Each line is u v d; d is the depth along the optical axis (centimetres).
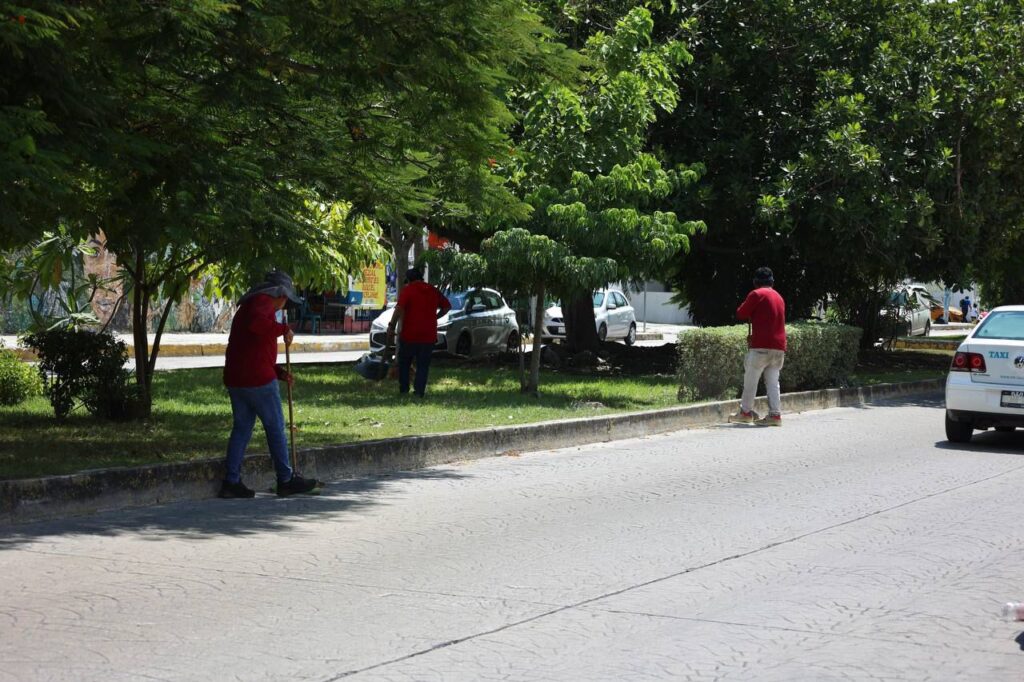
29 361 2547
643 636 629
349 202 1369
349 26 1047
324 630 632
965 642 624
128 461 1091
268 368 1048
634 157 1877
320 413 1573
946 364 3016
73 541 850
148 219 1038
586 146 1856
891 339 3450
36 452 1151
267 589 719
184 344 3078
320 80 1092
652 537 890
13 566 770
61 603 680
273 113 1150
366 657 586
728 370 1838
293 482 1068
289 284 1055
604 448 1440
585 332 2683
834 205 2219
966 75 2412
